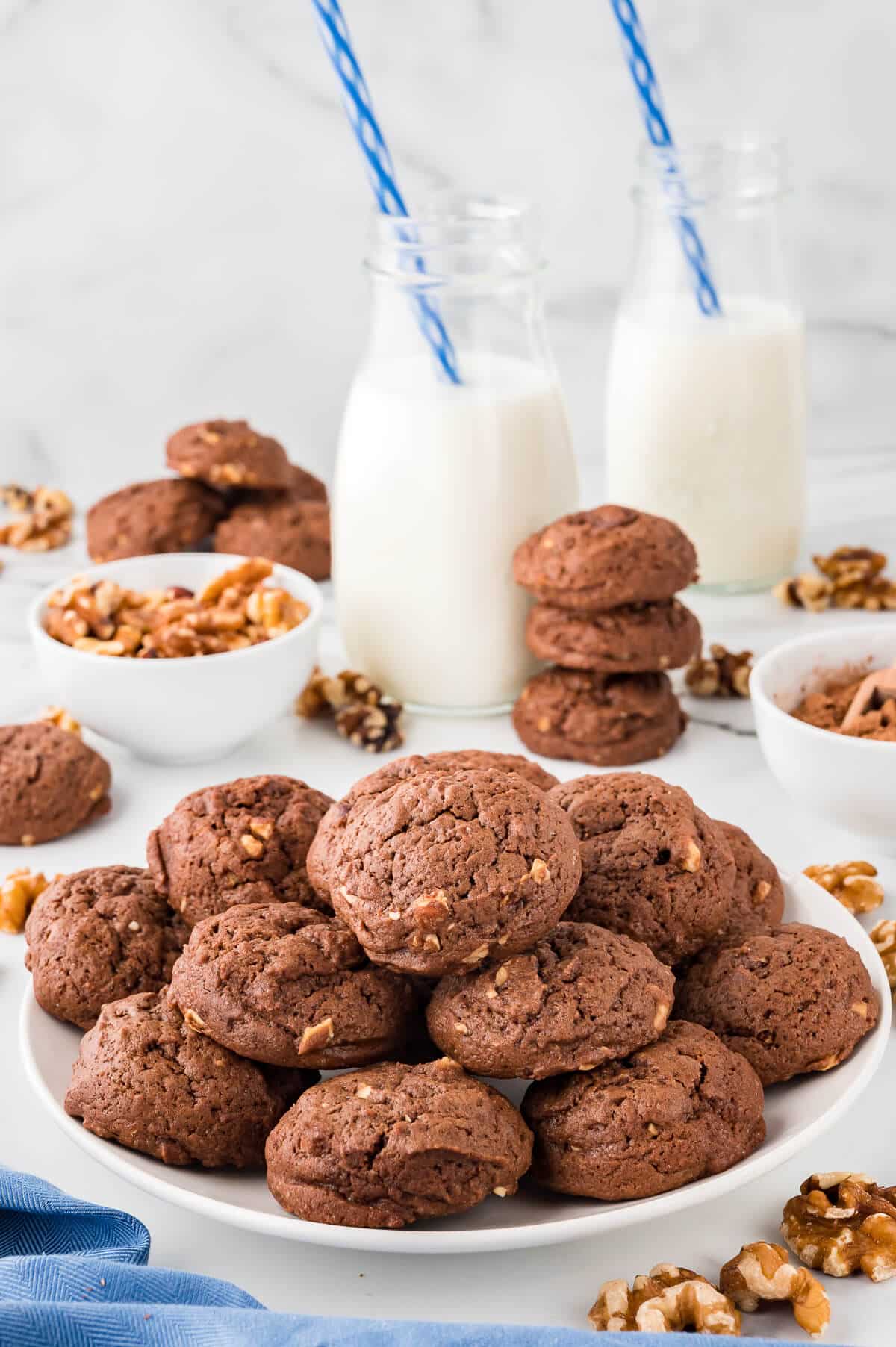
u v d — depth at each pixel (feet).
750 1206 1.96
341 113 3.18
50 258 3.29
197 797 2.17
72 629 2.54
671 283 2.76
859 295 3.25
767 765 2.51
